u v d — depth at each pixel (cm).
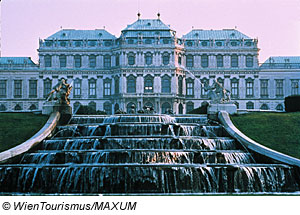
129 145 4766
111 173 3909
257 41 12600
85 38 12706
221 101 6338
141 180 3894
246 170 4044
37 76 12594
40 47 12562
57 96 6028
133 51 12150
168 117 6088
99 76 12525
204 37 12838
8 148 4950
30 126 5600
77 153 4403
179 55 12362
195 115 6356
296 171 4222
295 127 5716
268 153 4591
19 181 3991
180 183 3909
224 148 5019
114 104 12238
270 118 6128
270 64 12694
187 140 4856
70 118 5956
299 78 12556
